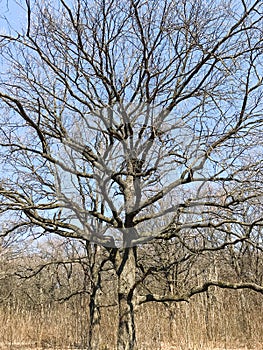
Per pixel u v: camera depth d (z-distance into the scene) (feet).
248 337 47.83
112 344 42.91
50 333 51.83
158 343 37.73
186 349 37.93
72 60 28.45
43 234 32.81
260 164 27.04
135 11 25.93
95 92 29.07
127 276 28.48
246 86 24.86
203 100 25.53
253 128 26.40
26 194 30.25
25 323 53.78
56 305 55.21
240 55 26.66
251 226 25.80
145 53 26.68
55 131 29.01
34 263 52.26
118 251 30.91
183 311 42.45
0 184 28.53
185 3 26.37
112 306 46.85
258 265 64.28
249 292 58.23
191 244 36.35
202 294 50.34
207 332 44.60
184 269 45.96
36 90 28.86
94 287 43.50
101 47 27.86
